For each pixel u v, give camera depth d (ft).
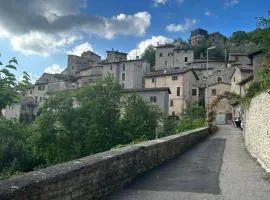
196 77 225.97
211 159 46.14
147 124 129.39
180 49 297.74
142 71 250.37
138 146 33.30
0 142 14.62
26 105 216.95
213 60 280.92
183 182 30.04
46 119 117.80
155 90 179.73
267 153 39.81
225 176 33.37
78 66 354.95
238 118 143.23
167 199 24.20
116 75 251.39
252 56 105.81
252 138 54.03
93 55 385.29
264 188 28.14
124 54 351.05
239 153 54.34
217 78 217.56
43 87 264.93
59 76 280.72
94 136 116.78
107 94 126.31
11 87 13.47
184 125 118.62
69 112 120.06
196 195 25.49
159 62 304.71
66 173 18.20
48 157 114.83
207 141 77.10
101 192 23.17
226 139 83.05
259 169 37.93
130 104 131.13
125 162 28.48
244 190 27.37
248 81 124.36
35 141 111.04
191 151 56.08
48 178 16.47
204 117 137.18
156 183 29.27
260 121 45.62
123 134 122.72
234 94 104.99
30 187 15.03
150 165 36.63
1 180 15.58
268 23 40.06
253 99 53.31
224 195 25.67
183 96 210.18
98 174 22.67
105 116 122.31
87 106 122.42
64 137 117.29
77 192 19.49
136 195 24.97
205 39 384.06
